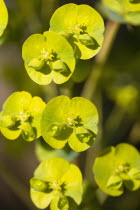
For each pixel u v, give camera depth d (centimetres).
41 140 27
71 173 25
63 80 25
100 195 28
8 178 30
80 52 25
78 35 25
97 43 25
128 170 26
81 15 25
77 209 27
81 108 25
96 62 29
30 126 25
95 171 26
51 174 26
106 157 26
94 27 25
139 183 26
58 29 25
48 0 28
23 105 25
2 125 25
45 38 25
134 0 26
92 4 28
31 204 29
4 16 25
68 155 27
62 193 25
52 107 25
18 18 28
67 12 25
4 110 25
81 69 26
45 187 25
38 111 25
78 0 29
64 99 25
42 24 28
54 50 25
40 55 25
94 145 29
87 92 30
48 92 28
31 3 28
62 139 25
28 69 25
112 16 27
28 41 25
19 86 30
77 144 25
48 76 25
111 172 26
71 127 25
